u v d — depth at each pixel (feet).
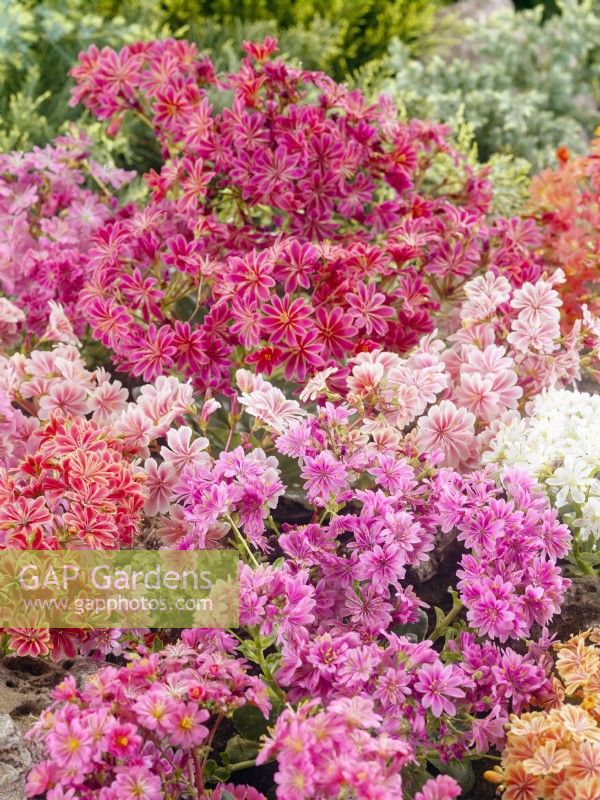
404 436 1.70
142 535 1.80
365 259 1.83
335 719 1.36
